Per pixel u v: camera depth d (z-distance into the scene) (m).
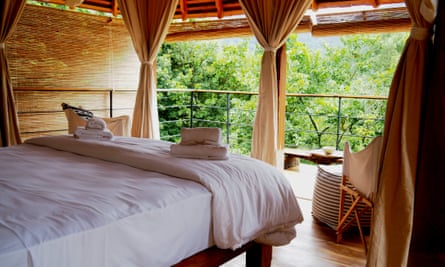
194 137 2.34
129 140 2.83
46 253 1.17
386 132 2.32
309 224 3.20
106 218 1.36
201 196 1.75
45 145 2.70
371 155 2.44
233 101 7.83
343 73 7.76
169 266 1.60
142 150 2.36
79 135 2.74
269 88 3.44
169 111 7.98
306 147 7.43
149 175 1.92
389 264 2.26
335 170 3.26
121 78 5.24
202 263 1.80
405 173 2.23
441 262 2.35
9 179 1.78
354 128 7.17
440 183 2.38
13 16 3.73
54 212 1.35
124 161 2.17
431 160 2.38
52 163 2.15
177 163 2.02
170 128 7.99
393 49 7.45
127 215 1.42
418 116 2.24
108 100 5.16
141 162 2.09
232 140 7.74
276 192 2.15
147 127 4.54
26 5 4.21
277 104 3.57
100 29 4.93
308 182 4.50
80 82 4.81
